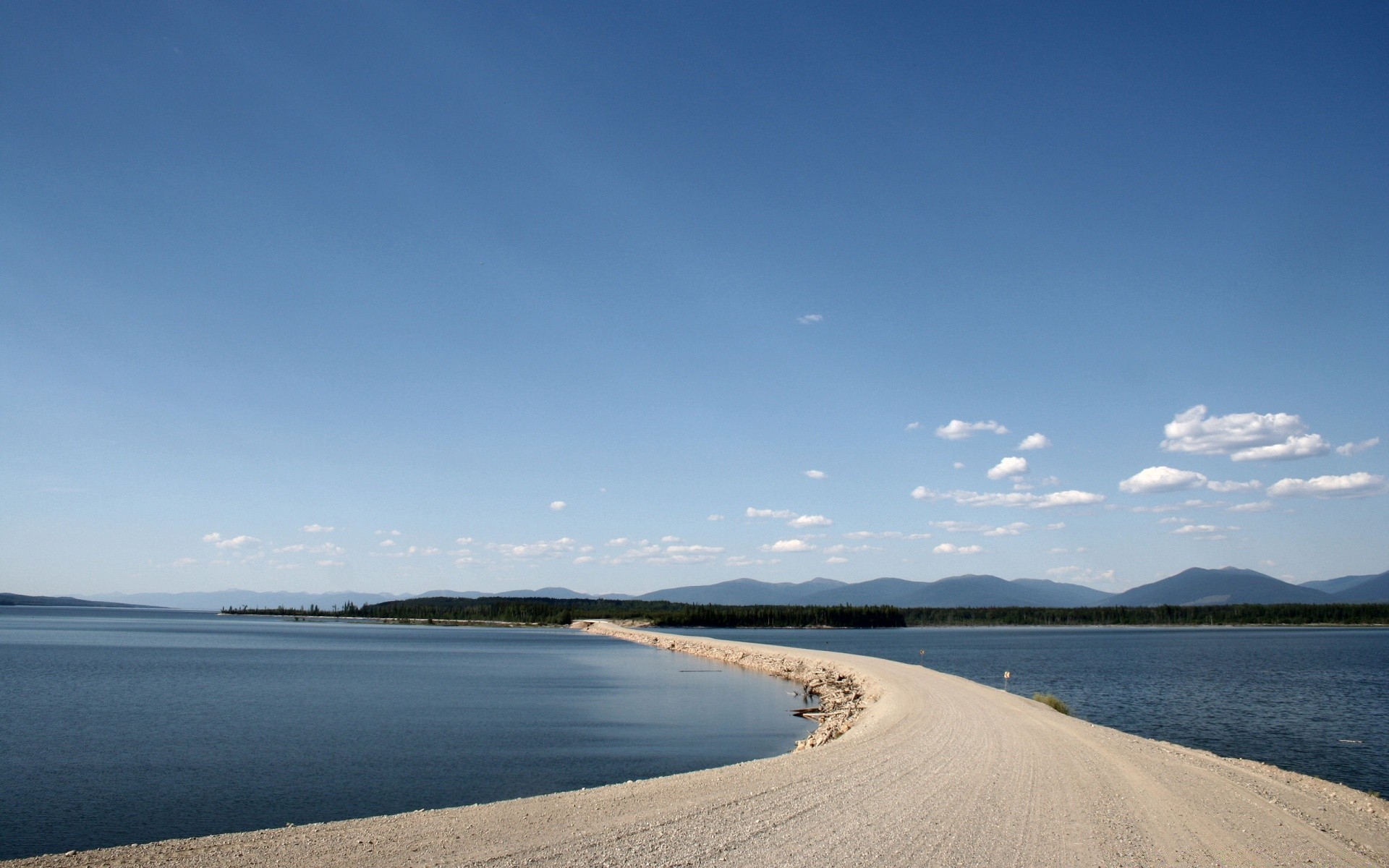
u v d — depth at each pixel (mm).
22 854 17656
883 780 18078
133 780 25344
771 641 159750
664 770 27516
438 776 26219
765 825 13633
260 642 134000
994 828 13438
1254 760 30250
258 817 20969
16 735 34156
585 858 11539
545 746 32500
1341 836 14188
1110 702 50031
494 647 127312
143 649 105438
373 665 81688
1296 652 121500
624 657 102250
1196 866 11555
